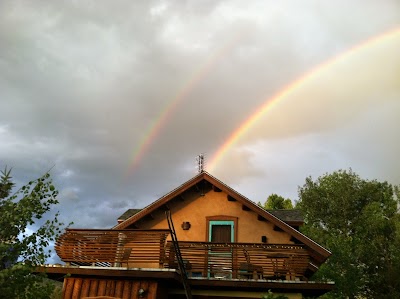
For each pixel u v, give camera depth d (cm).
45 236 717
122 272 1252
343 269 2942
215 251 1468
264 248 1490
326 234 4028
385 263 3266
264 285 1333
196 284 1354
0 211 704
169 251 1428
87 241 1395
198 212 1716
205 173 1717
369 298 3238
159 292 1280
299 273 1403
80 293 1284
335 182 4588
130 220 1680
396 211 3722
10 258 680
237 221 1667
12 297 650
